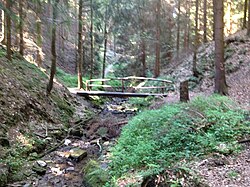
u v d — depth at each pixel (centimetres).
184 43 3086
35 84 1551
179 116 1010
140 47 3366
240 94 1383
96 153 1071
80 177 870
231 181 600
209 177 628
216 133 856
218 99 1153
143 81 2973
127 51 3616
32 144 1059
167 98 1784
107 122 1365
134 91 2584
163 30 3094
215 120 930
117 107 1950
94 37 3366
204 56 2391
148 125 1080
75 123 1487
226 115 948
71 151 1078
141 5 2947
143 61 3095
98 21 2767
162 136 912
